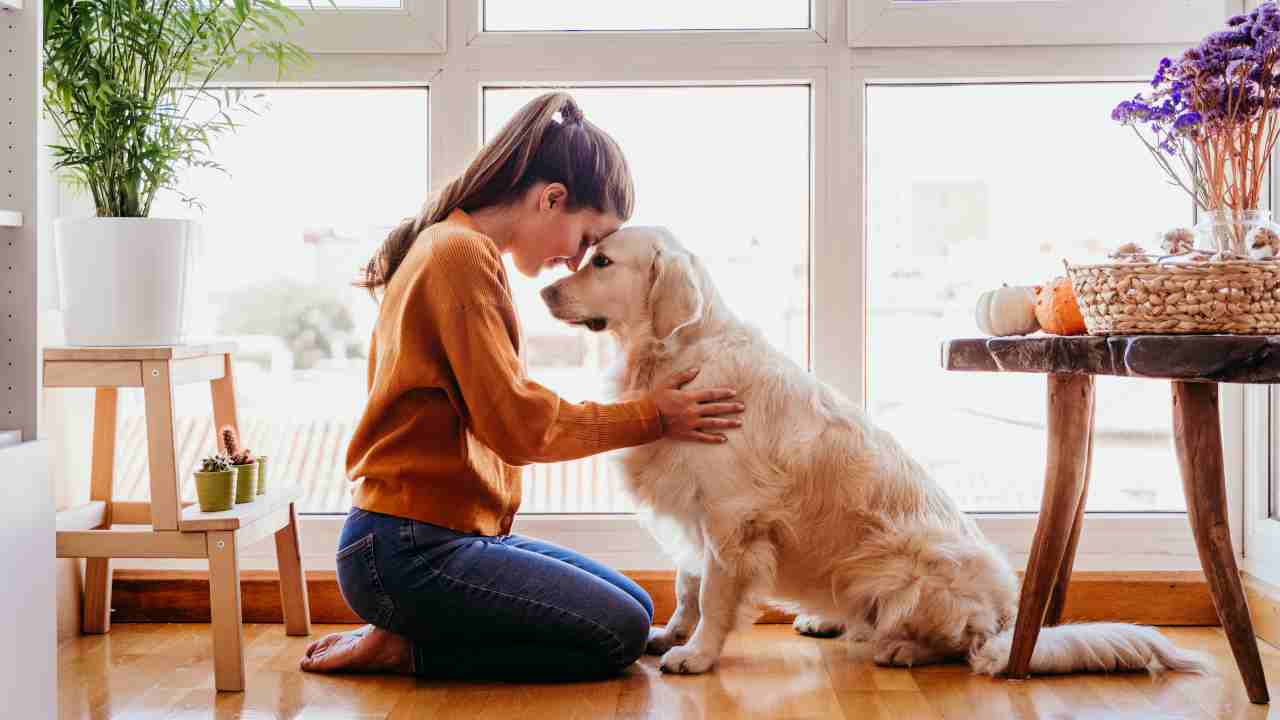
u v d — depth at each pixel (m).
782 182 2.48
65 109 2.03
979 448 2.52
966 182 2.48
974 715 1.70
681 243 2.01
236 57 2.36
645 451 1.95
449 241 1.76
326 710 1.73
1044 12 2.37
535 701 1.77
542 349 2.52
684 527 1.97
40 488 1.46
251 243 2.50
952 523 2.01
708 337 1.98
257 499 2.07
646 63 2.42
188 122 2.43
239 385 2.53
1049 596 1.85
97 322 1.92
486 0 2.45
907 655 1.97
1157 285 1.58
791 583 2.01
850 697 1.79
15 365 1.49
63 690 1.85
